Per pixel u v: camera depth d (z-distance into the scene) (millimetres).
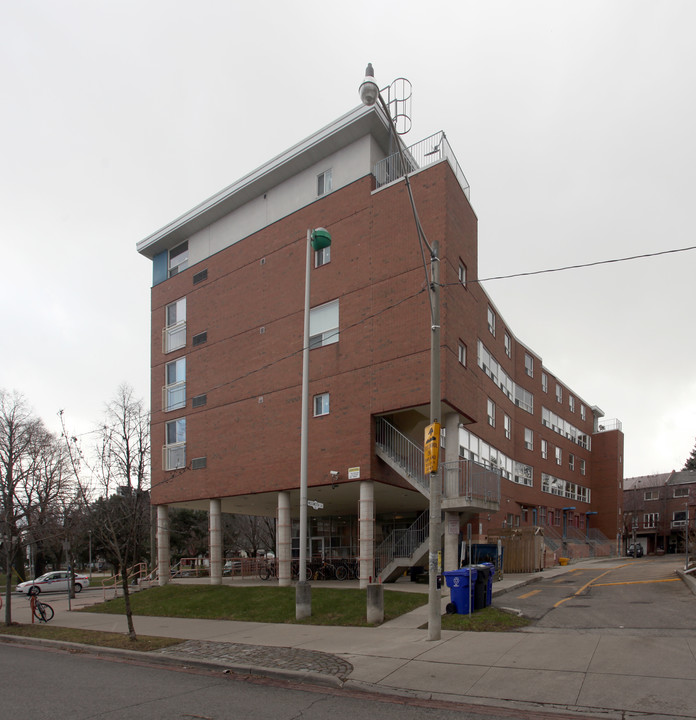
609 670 7867
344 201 21266
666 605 12961
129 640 12625
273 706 7238
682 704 6449
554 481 43469
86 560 60438
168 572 26531
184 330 27281
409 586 19344
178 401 26922
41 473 43250
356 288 20219
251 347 23609
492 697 7172
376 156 21344
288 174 23391
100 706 7402
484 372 29875
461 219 20094
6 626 16438
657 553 62281
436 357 11617
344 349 20094
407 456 19359
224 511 29969
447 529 17406
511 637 10391
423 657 9336
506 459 33812
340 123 20938
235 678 9102
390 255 19500
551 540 36812
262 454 22203
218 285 25719
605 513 52062
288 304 22484
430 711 6863
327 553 29969
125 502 17297
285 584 20609
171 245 28938
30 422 45062
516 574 24078
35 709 7320
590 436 53750
